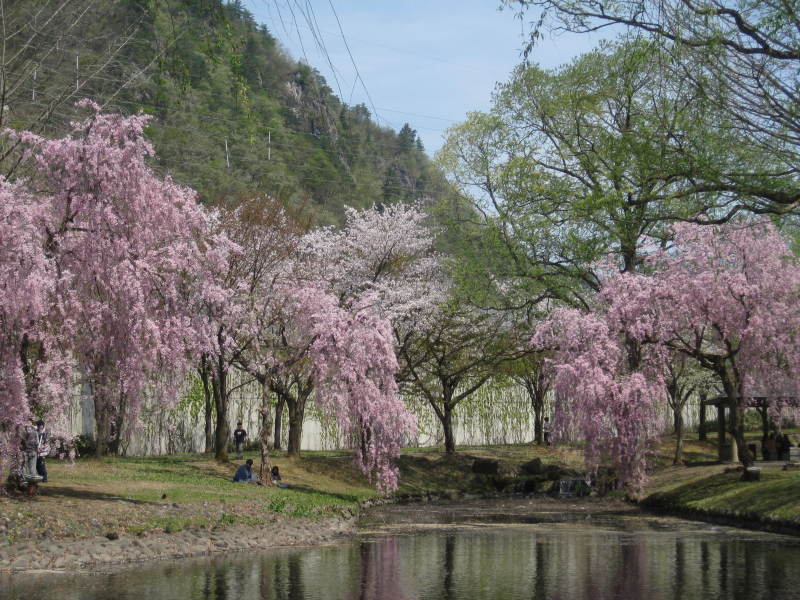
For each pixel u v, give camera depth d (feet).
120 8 109.19
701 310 103.09
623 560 63.41
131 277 71.92
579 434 110.22
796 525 78.38
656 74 90.58
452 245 147.13
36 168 75.36
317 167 238.89
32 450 71.15
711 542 74.33
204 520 72.28
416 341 150.20
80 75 97.60
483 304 136.77
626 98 117.08
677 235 106.63
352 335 102.42
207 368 120.47
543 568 59.47
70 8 100.68
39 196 74.02
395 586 51.60
